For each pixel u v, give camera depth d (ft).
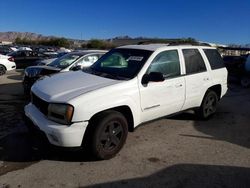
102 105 14.05
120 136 15.01
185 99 19.16
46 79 16.83
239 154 16.20
